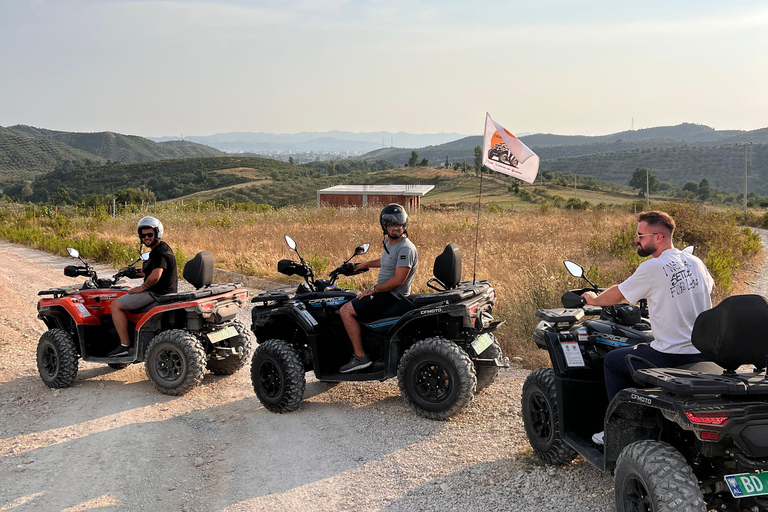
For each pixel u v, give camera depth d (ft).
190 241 67.00
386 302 20.10
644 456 10.87
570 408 14.79
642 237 13.20
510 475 15.33
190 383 22.80
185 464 17.39
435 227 75.72
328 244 58.29
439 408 18.83
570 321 15.31
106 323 25.91
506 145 20.97
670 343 12.48
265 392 21.26
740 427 9.84
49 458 18.04
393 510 14.20
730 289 37.96
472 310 18.85
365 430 18.92
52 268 59.47
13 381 25.91
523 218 100.99
